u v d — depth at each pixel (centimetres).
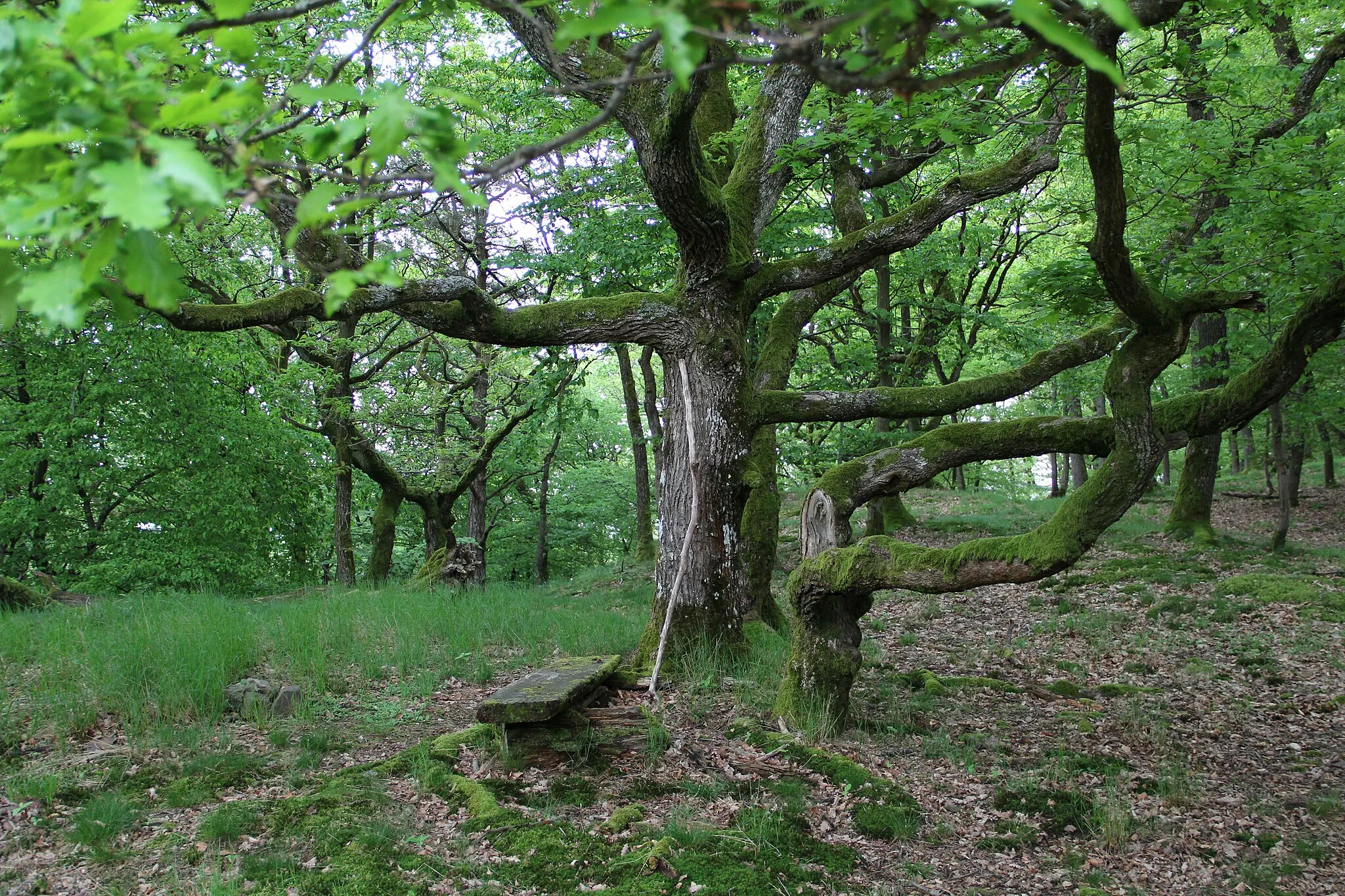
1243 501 2153
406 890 408
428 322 704
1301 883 456
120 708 596
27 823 457
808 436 1645
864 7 144
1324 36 1027
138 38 146
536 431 1734
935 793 549
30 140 129
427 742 582
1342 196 652
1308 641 895
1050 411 2825
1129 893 443
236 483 1571
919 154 908
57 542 1555
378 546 1755
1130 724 689
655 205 1136
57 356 1434
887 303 1546
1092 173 446
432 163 146
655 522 3059
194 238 1306
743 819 484
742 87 1197
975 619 1087
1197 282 667
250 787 514
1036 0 145
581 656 734
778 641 813
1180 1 349
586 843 454
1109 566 1288
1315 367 1146
